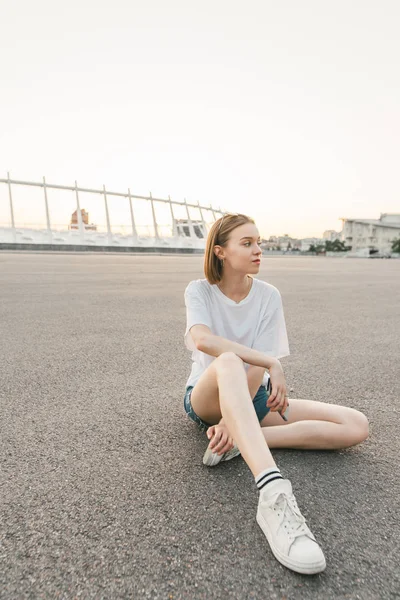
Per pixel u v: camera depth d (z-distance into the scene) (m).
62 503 1.59
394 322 5.88
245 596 1.18
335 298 8.55
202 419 2.04
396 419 2.50
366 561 1.34
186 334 2.08
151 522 1.49
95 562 1.30
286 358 3.82
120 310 6.32
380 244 101.00
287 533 1.32
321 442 2.00
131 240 60.59
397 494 1.71
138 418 2.41
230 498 1.64
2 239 50.41
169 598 1.17
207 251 2.03
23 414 2.43
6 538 1.40
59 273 13.70
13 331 4.71
